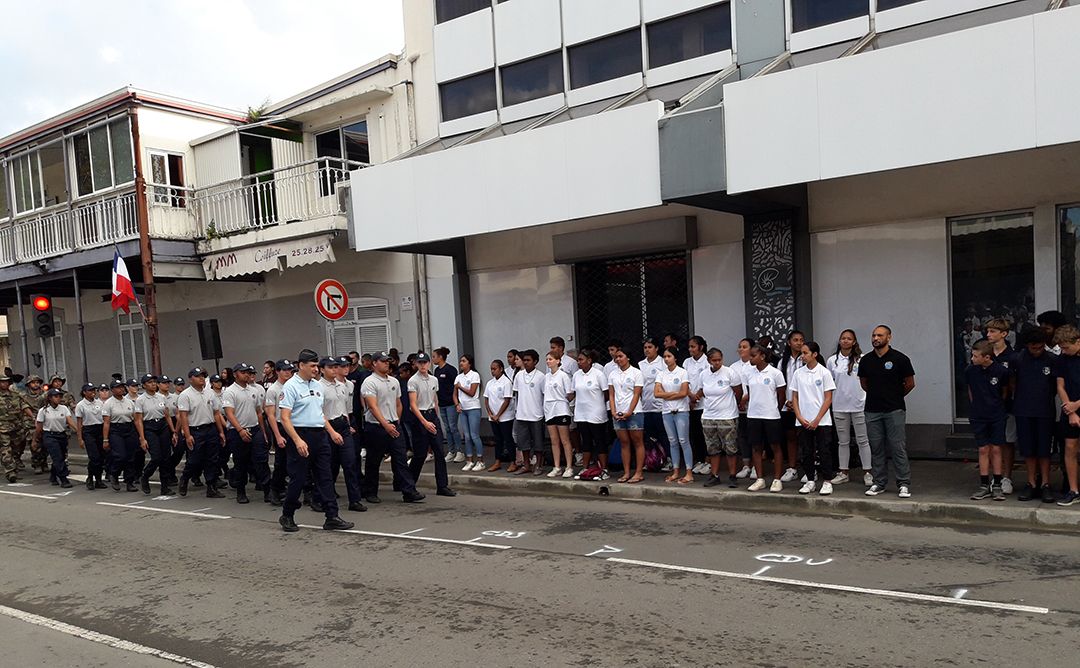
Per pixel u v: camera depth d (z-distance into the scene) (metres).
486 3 14.24
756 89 9.30
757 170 9.34
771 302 11.17
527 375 11.11
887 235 10.52
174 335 20.69
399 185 12.94
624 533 7.86
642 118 10.33
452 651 5.00
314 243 15.61
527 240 14.05
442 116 15.09
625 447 10.12
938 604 5.37
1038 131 7.76
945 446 10.13
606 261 13.35
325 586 6.57
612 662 4.67
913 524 7.67
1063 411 7.48
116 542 8.80
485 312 14.69
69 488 13.23
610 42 12.95
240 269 17.02
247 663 5.04
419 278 15.58
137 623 5.98
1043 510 7.31
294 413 8.71
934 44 8.24
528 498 10.10
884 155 8.56
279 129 17.55
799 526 7.82
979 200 9.92
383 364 9.99
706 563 6.63
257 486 11.41
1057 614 5.09
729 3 11.66
